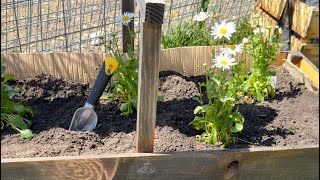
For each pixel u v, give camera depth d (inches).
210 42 135.5
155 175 78.3
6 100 88.6
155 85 73.4
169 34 144.1
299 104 102.8
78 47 148.3
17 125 88.2
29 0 129.9
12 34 150.9
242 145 86.6
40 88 104.0
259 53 102.9
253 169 81.4
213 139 84.8
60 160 74.4
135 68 95.0
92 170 76.0
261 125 94.3
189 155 77.9
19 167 73.6
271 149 80.5
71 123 91.0
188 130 90.5
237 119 85.2
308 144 85.7
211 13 157.1
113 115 96.0
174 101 102.0
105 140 86.6
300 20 124.5
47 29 138.9
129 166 76.8
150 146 77.7
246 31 136.2
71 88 105.9
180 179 79.5
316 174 83.9
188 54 114.7
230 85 87.4
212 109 84.4
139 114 75.0
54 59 109.1
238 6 158.2
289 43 131.1
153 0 68.0
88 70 110.3
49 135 86.6
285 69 117.2
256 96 104.5
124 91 97.4
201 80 112.9
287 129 93.0
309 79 109.5
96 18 158.9
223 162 79.7
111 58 90.8
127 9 109.8
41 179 75.1
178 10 158.4
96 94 91.7
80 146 83.4
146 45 70.5
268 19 139.9
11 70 107.1
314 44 123.9
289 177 83.4
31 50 145.3
